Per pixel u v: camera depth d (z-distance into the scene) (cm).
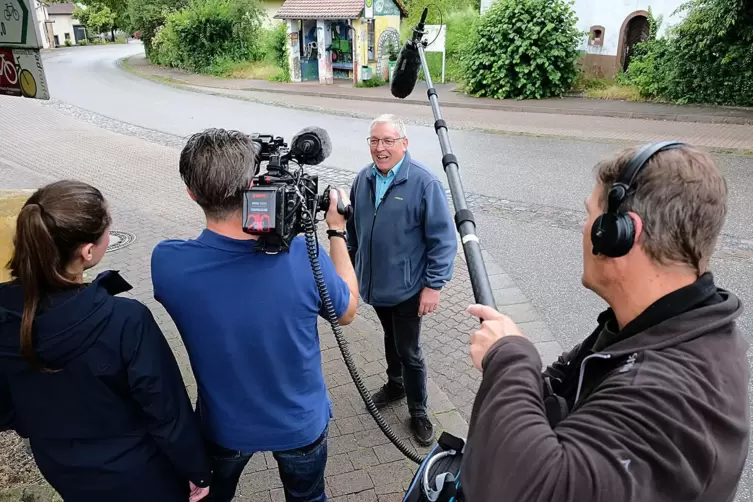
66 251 164
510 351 115
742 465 101
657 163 107
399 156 294
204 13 2402
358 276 325
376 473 297
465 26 2005
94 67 2798
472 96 1633
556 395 126
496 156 994
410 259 302
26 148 1103
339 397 360
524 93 1552
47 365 165
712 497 97
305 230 176
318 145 186
